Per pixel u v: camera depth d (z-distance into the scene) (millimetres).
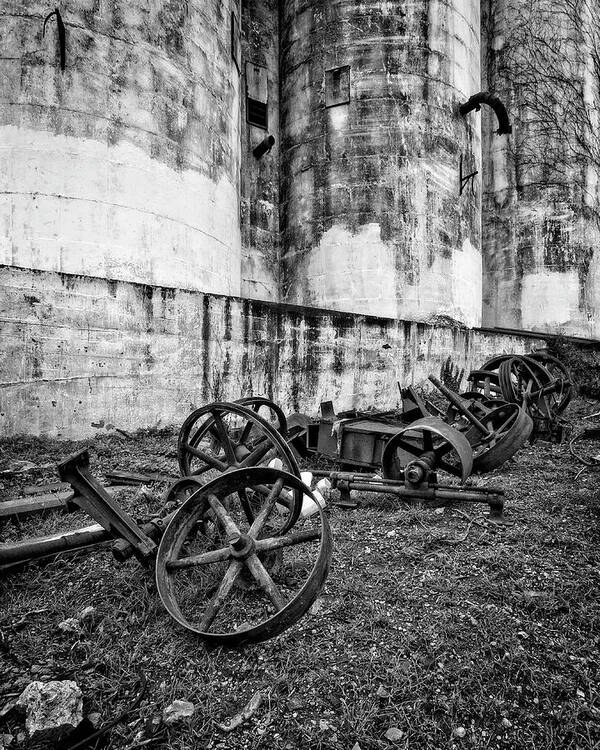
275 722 2209
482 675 2490
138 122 10562
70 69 9812
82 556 3654
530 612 3055
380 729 2180
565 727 2180
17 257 9461
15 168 9484
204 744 2098
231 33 14016
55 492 4891
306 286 17734
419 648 2689
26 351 6887
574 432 9344
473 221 18844
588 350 17812
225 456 4566
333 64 17125
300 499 3691
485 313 24391
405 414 7645
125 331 7703
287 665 2537
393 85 16500
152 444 7363
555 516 4699
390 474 5340
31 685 2283
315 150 17500
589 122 19812
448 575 3518
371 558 3801
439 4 17078
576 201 22469
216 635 2539
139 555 3242
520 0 22641
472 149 18672
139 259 10516
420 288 16516
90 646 2674
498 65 23500
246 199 18188
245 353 9172
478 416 7758
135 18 10562
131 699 2342
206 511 3875
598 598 3180
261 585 2809
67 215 9742
